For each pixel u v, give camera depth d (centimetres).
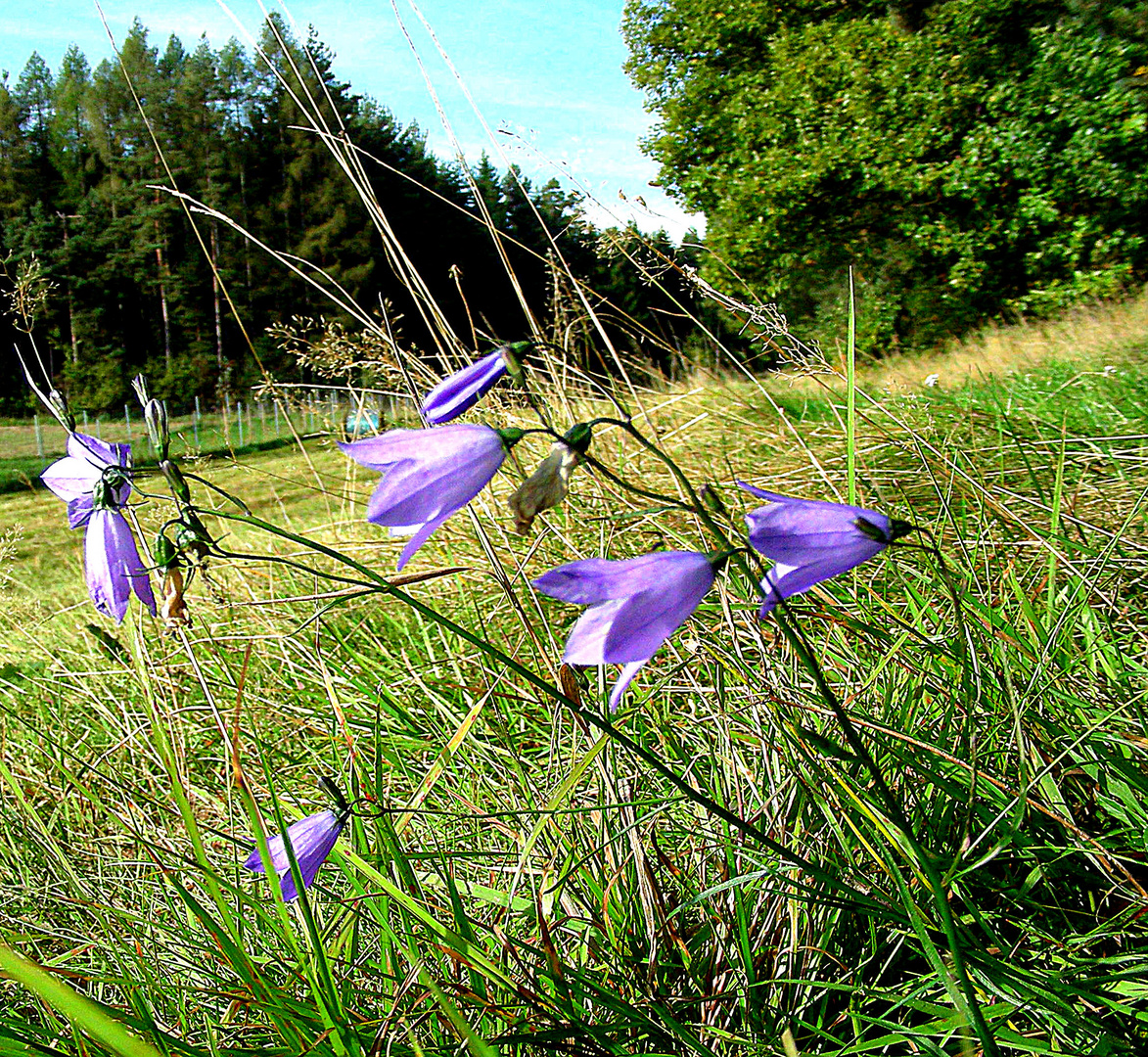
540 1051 18
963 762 19
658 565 14
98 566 19
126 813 27
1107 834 21
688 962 19
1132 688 24
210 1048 18
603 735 21
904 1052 18
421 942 20
